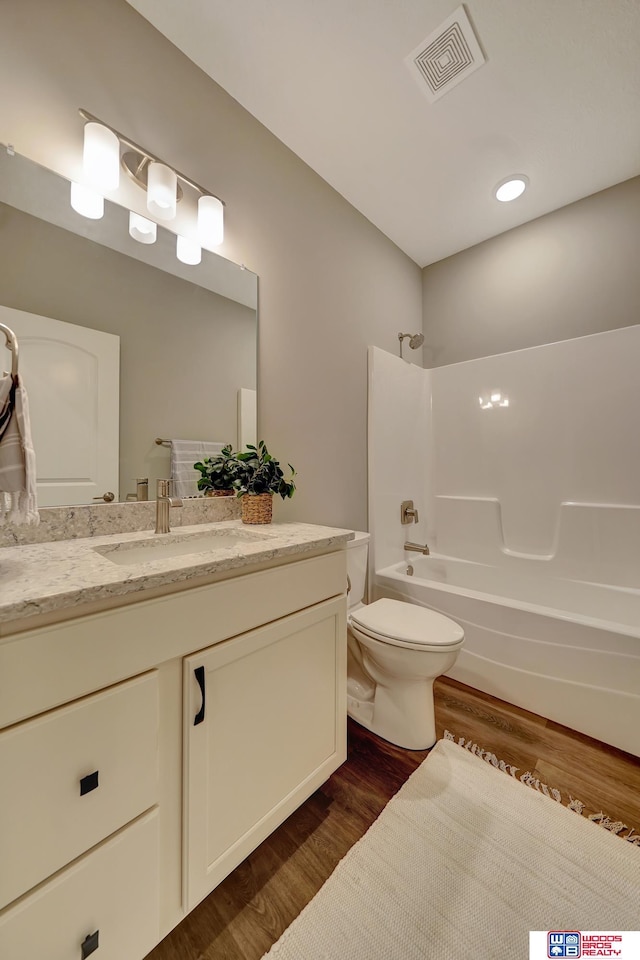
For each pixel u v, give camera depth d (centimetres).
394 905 87
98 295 114
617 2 119
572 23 124
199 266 138
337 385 195
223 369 145
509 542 226
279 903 88
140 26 122
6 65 97
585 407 202
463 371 247
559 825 107
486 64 136
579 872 94
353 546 170
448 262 260
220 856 83
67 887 62
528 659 156
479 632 171
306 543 103
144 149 122
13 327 99
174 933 83
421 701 138
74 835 62
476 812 112
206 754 80
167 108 128
